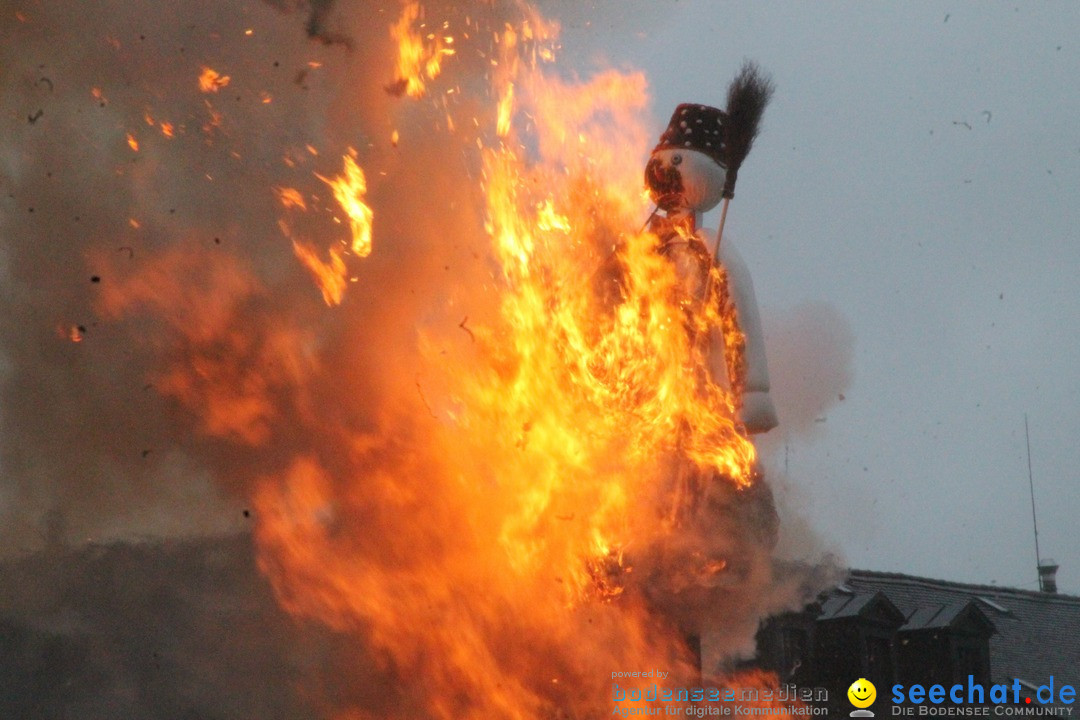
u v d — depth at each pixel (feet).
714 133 64.03
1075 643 126.82
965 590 126.00
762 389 61.31
